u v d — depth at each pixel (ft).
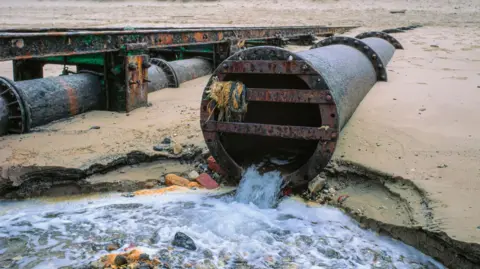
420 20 94.38
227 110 16.06
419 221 13.26
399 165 16.80
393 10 108.78
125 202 16.06
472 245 11.68
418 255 12.92
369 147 18.66
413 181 15.43
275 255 12.80
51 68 43.75
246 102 15.97
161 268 11.87
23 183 16.67
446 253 12.31
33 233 13.89
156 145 19.22
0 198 16.48
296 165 17.49
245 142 18.98
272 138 19.60
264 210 15.49
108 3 132.16
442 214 13.26
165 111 25.48
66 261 12.34
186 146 19.31
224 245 13.24
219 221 14.52
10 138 20.21
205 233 13.87
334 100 14.73
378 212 14.57
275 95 15.44
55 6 128.98
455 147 18.39
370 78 28.58
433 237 12.62
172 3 126.62
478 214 13.15
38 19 99.96
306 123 19.27
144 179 17.46
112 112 25.29
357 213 14.76
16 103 20.76
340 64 20.43
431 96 26.68
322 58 19.04
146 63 26.22
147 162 18.48
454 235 12.12
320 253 12.98
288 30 53.16
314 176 15.76
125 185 17.06
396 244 13.50
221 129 16.30
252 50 15.44
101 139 20.11
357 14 104.68
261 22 91.35
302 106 19.24
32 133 20.99
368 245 13.47
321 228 14.39
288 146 19.40
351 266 12.36
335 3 118.21
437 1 117.29
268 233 13.98
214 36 35.88
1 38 17.61
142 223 14.49
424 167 16.56
